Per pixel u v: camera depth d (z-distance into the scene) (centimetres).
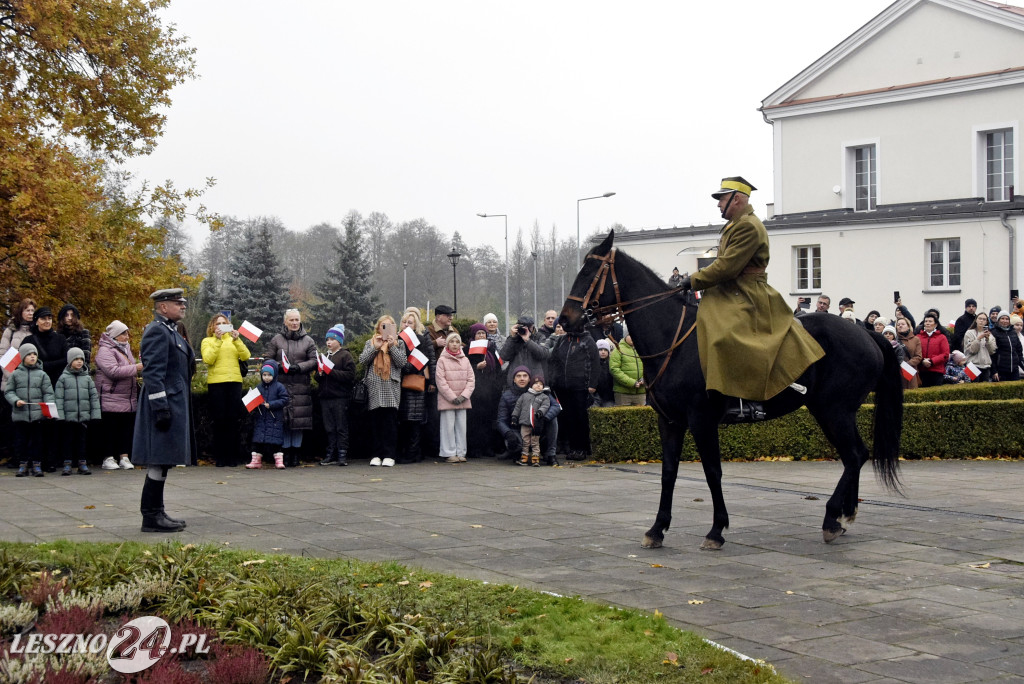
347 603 590
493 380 1542
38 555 746
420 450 1482
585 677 491
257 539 866
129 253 2206
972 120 3819
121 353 1368
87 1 2247
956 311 3419
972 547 834
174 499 1096
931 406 1482
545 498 1105
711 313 825
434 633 539
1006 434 1484
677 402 841
